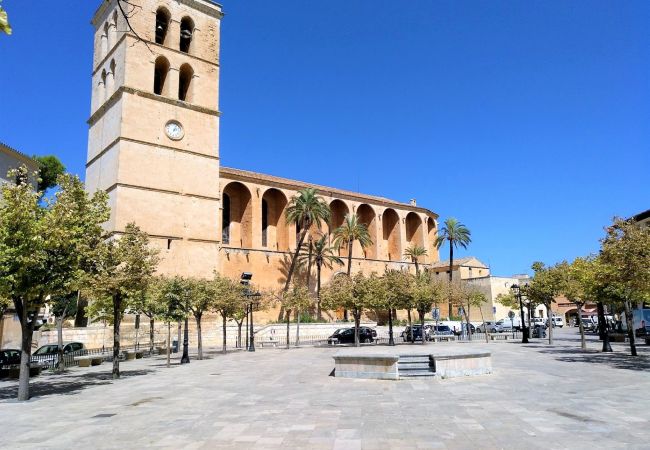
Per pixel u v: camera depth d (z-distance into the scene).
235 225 64.19
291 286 64.88
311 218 62.69
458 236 71.50
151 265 22.50
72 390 17.81
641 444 8.68
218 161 54.69
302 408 12.59
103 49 55.66
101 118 52.72
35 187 36.81
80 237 19.48
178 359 32.44
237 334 50.25
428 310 46.97
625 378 17.55
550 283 35.25
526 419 10.81
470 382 16.92
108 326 42.62
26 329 16.00
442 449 8.52
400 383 16.91
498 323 72.19
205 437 9.68
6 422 11.85
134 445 9.24
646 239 21.05
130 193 47.41
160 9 53.62
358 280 40.16
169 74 52.72
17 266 15.92
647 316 44.06
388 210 82.00
